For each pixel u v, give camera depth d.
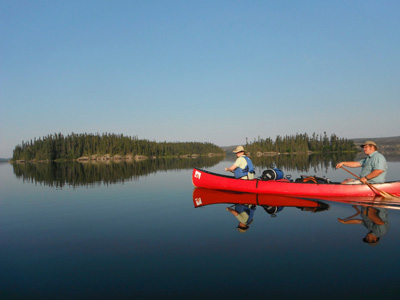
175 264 3.31
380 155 6.95
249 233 4.33
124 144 121.06
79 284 2.90
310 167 20.28
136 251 3.80
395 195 6.81
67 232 4.92
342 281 2.73
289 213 5.54
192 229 4.72
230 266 3.18
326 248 3.58
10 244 4.32
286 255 3.41
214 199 7.57
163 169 24.06
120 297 2.61
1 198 9.16
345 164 7.73
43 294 2.71
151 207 6.92
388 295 2.45
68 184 12.95
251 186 8.50
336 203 6.46
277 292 2.59
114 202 7.84
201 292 2.64
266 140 129.50
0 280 3.05
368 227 4.44
